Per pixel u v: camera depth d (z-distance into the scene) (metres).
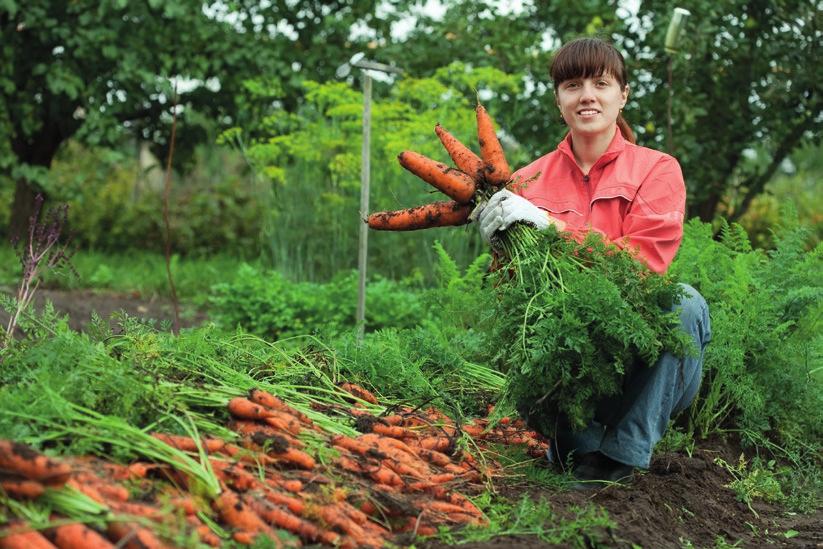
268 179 10.23
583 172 4.02
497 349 3.71
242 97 11.55
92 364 3.14
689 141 8.94
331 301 7.90
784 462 4.89
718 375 4.77
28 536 2.21
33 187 12.47
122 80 11.30
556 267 3.58
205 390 3.29
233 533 2.62
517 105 9.36
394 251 9.21
